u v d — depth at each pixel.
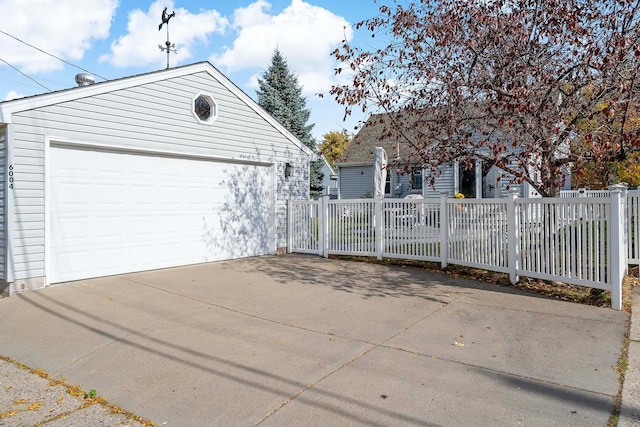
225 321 5.20
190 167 8.88
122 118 7.59
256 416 3.08
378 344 4.37
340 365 3.88
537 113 5.99
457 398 3.23
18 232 6.36
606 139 5.55
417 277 7.46
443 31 6.56
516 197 6.51
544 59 6.24
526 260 6.37
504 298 5.95
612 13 5.87
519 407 3.07
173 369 3.90
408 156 7.89
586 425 2.82
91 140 7.16
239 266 8.77
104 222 7.46
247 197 10.15
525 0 6.39
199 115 9.01
